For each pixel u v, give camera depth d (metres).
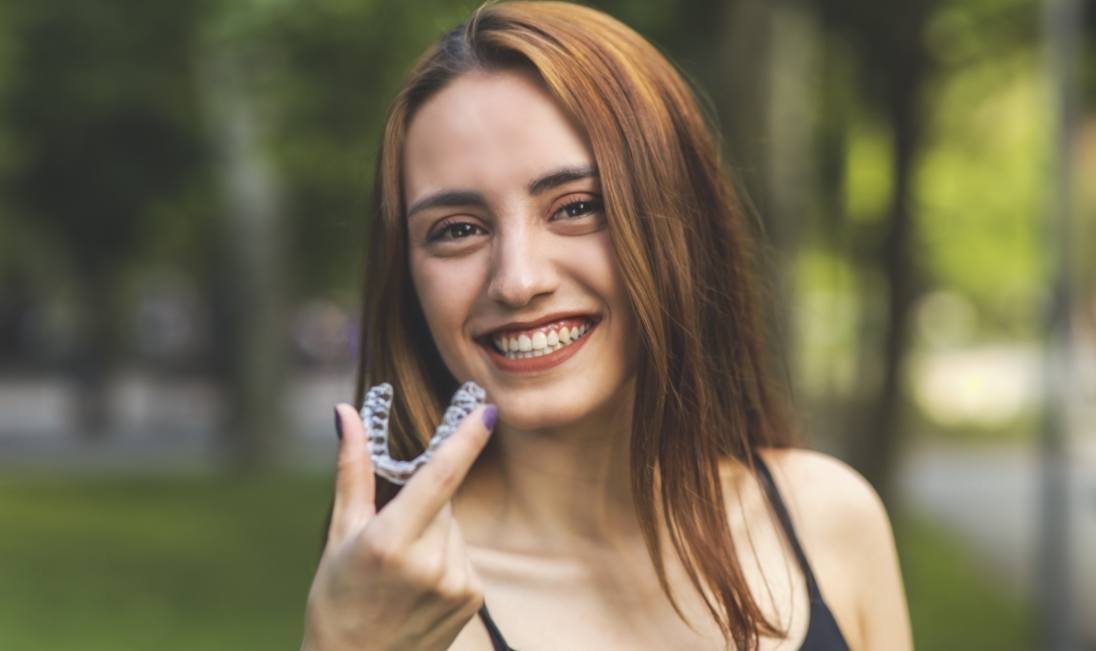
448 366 1.58
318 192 15.98
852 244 12.49
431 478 1.23
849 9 8.38
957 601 9.20
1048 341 7.55
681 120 1.61
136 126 15.21
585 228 1.51
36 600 8.82
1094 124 8.99
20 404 26.72
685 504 1.59
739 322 1.72
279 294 15.52
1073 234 7.45
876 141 12.22
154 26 13.57
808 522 1.76
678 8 6.73
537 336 1.51
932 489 16.34
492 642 1.61
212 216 16.97
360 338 1.71
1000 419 24.73
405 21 6.86
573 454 1.66
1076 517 7.88
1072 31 7.40
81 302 20.80
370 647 1.24
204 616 8.47
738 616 1.58
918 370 24.17
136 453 18.78
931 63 9.24
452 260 1.53
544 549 1.66
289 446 15.83
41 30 13.55
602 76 1.52
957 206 18.89
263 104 8.08
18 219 17.47
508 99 1.50
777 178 6.99
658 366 1.52
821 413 12.41
